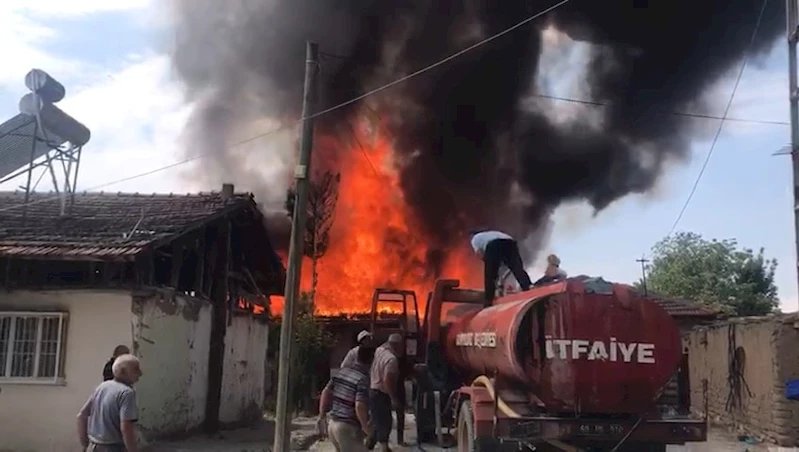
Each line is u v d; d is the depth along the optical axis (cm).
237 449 1285
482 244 1290
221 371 1582
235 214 1619
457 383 1294
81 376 1191
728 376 1756
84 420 578
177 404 1381
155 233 1258
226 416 1641
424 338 1409
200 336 1508
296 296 1118
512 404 892
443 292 1335
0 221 1338
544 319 861
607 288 873
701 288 4347
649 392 855
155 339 1273
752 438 1545
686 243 4694
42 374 1198
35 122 1328
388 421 999
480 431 890
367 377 714
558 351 852
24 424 1183
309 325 2219
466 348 1131
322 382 2245
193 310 1462
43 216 1388
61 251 1151
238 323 1747
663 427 852
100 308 1211
